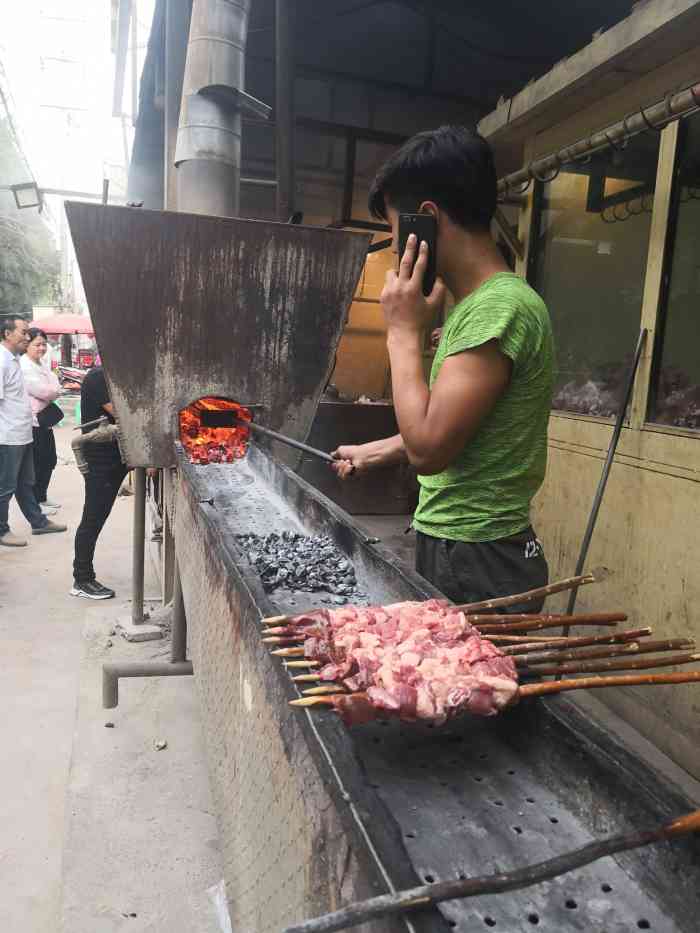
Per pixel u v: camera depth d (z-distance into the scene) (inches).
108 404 180.5
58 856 97.5
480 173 64.7
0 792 110.0
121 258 131.5
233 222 134.5
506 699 46.8
